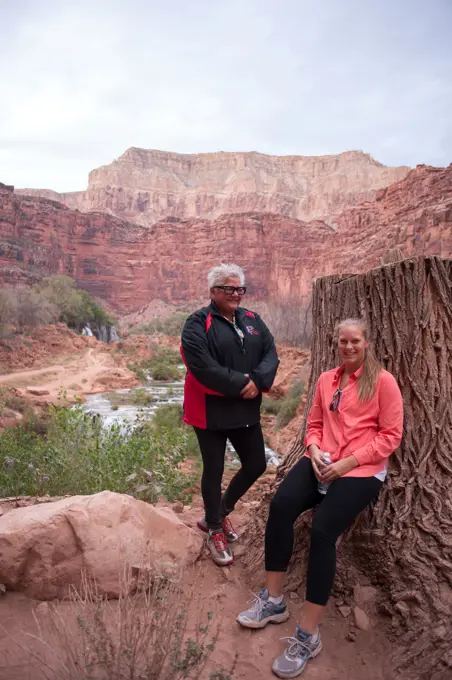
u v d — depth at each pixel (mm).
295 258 124188
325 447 2447
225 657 2127
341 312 2961
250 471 2848
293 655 2066
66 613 2262
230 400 2631
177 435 6574
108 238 127500
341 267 89438
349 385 2451
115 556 2451
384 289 2738
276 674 2031
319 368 3158
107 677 1721
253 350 2689
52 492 4684
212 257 127625
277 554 2338
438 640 2008
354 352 2430
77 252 123500
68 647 1758
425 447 2520
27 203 114750
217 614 2395
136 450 4750
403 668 2016
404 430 2586
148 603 2072
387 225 89375
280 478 3209
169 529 2779
